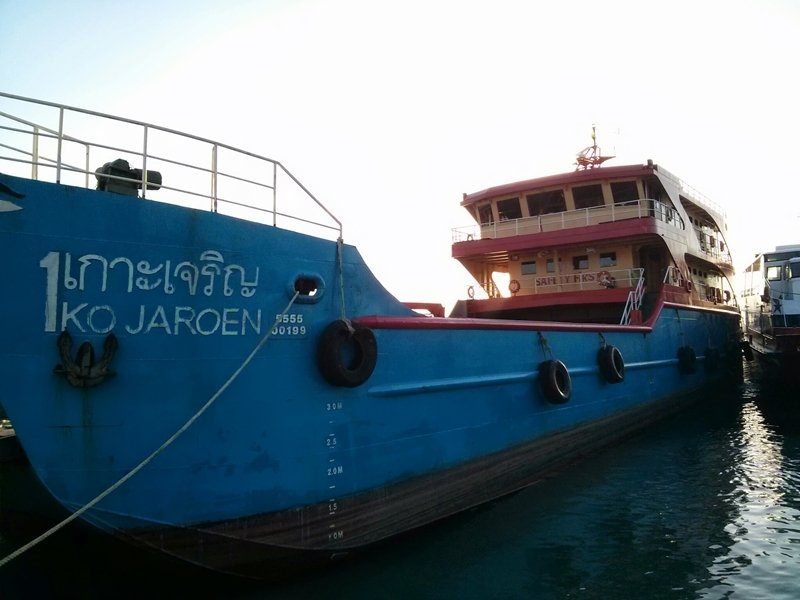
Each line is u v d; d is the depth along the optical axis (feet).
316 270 22.52
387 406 24.40
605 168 50.01
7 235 15.98
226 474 19.43
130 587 19.48
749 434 44.60
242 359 19.99
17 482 18.57
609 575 21.22
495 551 23.47
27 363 16.29
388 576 21.26
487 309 51.88
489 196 55.21
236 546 19.60
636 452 40.01
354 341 23.02
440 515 26.61
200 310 19.13
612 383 41.22
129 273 17.80
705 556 22.57
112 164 18.97
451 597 19.71
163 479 18.30
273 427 20.57
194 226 19.11
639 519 26.78
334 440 22.21
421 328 26.27
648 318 51.13
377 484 23.65
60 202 16.76
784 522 25.73
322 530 21.59
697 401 59.82
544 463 34.09
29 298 16.29
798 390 60.54
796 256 65.87
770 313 64.75
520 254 54.13
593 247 51.52
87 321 17.10
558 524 26.45
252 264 20.43
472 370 29.07
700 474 33.91
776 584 19.99
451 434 27.48
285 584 20.74
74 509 17.11
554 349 35.96
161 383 18.30
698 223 70.59
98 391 17.30
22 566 20.30
